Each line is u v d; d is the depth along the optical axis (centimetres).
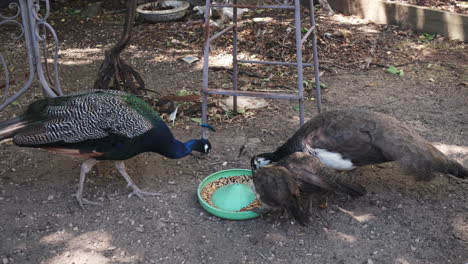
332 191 255
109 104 257
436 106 358
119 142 254
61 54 471
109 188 282
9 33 521
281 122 345
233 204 267
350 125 251
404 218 256
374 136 248
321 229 251
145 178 289
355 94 381
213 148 316
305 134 262
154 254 238
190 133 331
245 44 477
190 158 306
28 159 304
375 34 490
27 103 373
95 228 254
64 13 597
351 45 466
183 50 473
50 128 253
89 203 268
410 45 465
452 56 437
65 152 256
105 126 252
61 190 279
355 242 243
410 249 238
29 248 242
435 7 512
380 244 241
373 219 256
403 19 500
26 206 267
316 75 333
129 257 237
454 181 281
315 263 232
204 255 238
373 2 519
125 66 349
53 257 238
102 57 463
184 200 271
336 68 427
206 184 276
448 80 396
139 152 262
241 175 283
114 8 611
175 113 346
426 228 250
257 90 390
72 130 252
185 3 564
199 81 408
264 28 500
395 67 423
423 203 265
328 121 257
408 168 242
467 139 317
